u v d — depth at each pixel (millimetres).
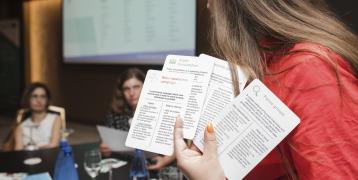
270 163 684
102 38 4512
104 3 4438
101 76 4836
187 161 633
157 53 3893
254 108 625
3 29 6254
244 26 657
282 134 601
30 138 2676
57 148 2246
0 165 1856
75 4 4809
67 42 4988
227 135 636
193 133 647
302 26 626
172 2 3664
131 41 4176
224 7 678
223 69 670
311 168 561
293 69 602
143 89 716
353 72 610
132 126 700
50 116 2846
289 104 600
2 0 6293
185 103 671
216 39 692
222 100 655
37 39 5797
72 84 5309
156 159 1861
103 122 4871
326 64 583
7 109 6344
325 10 695
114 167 1776
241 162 626
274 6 645
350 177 539
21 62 5969
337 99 564
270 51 646
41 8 5645
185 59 706
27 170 1770
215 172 623
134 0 4090
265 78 634
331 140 553
